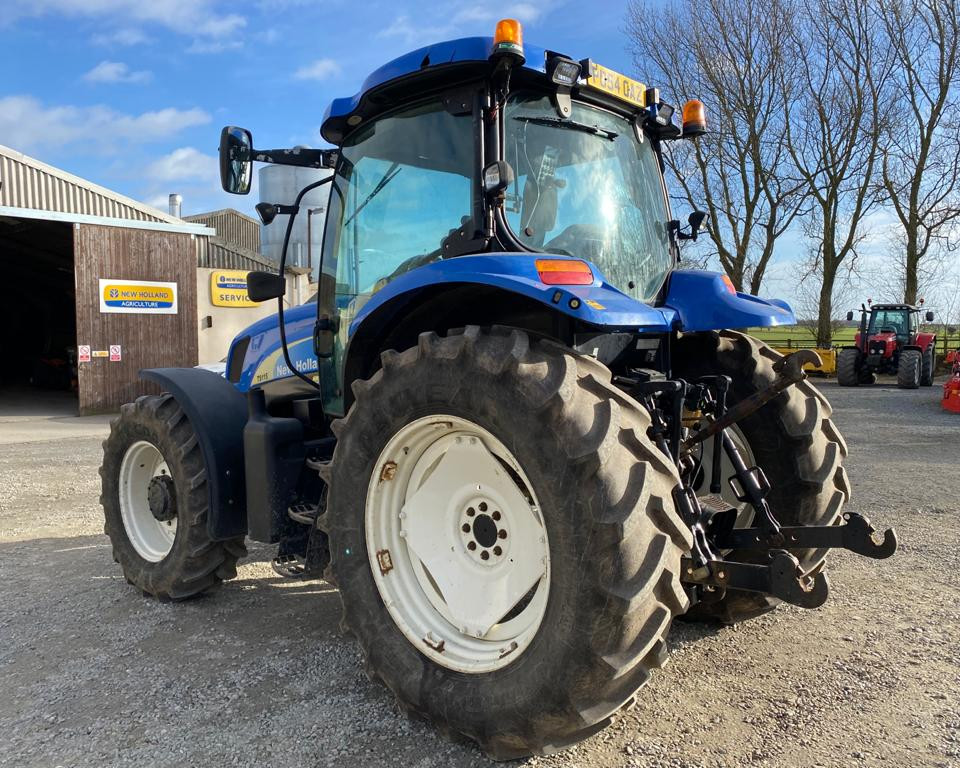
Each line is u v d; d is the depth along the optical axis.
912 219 24.91
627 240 3.37
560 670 2.25
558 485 2.26
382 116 3.26
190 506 3.91
